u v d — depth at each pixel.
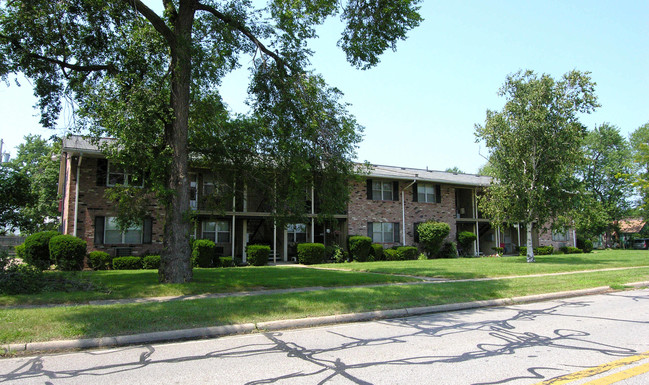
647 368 5.04
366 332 7.27
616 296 11.56
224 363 5.40
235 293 11.28
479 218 32.84
